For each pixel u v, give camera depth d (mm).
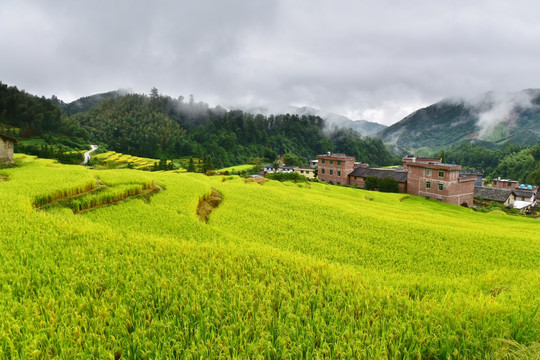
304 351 5039
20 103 134875
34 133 128250
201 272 7750
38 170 25312
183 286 6898
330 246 14602
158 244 9906
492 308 6414
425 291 8141
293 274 8125
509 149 168250
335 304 6418
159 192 21656
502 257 14328
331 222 19422
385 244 15641
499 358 4852
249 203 23156
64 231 10195
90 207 16688
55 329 5168
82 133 152250
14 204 13094
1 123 119938
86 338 4879
